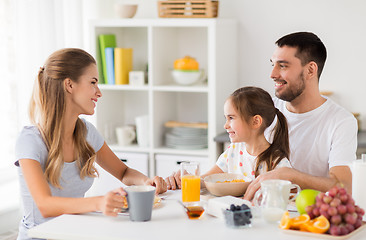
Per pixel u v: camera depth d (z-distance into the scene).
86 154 1.99
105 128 3.66
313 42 2.09
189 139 3.42
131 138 3.62
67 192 1.93
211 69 3.24
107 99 3.67
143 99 3.85
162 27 3.49
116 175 2.19
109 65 3.56
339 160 2.02
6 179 3.46
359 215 1.44
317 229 1.38
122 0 3.77
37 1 3.14
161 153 3.50
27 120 3.14
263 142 1.99
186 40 3.69
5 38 3.44
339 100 3.38
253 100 1.93
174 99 3.76
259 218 1.56
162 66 3.54
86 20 3.79
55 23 3.28
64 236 1.44
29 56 3.13
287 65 2.10
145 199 1.51
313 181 1.80
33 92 1.92
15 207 3.06
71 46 3.54
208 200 1.63
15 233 3.03
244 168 2.04
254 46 3.52
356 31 3.30
